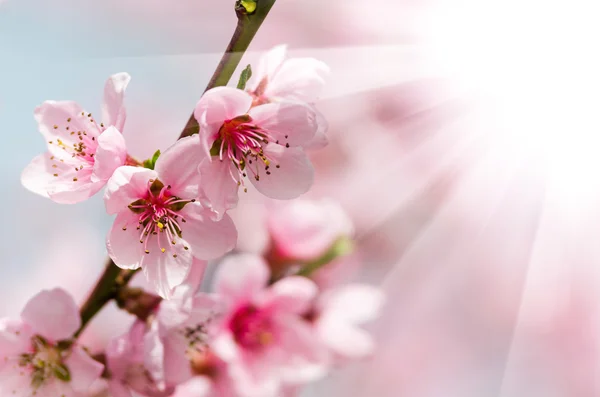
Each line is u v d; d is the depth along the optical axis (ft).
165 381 2.02
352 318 2.25
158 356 1.99
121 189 1.92
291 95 1.99
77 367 2.01
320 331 2.23
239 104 1.93
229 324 2.18
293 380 2.19
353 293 2.27
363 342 2.24
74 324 2.01
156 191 1.94
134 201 1.94
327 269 2.35
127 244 1.94
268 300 2.18
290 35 2.34
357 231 2.70
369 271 2.81
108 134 1.91
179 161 1.93
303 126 1.95
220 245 1.95
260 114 1.94
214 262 2.22
